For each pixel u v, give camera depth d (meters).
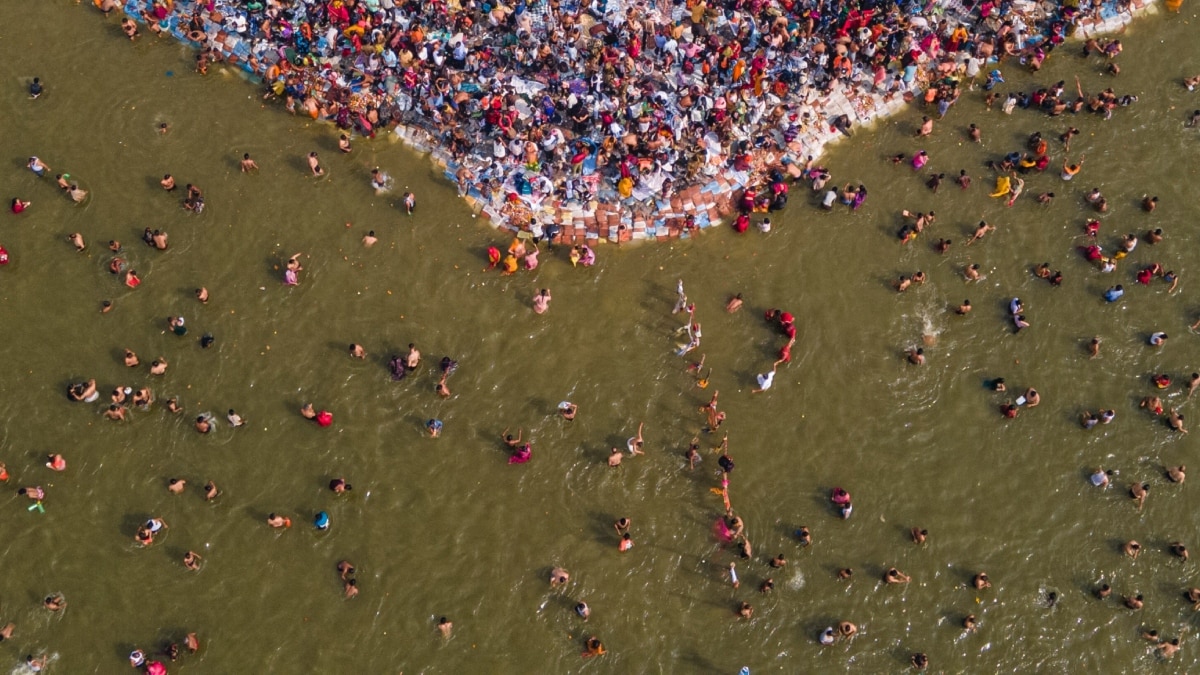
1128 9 40.88
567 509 32.47
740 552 31.94
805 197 37.06
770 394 34.22
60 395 32.75
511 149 35.75
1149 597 32.38
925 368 34.84
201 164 36.38
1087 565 32.66
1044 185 37.72
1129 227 37.19
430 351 34.16
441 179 36.59
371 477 32.44
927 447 33.84
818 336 35.03
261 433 32.75
